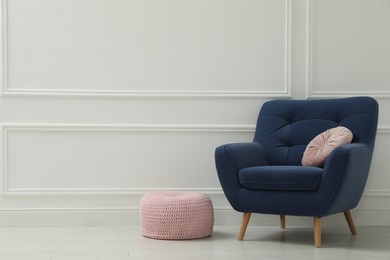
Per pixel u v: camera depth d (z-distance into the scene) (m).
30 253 3.29
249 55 4.27
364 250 3.40
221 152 3.62
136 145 4.24
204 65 4.27
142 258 3.16
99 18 4.23
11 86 4.20
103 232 3.97
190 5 4.25
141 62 4.25
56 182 4.21
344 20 4.26
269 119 4.05
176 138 4.25
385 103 4.25
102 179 4.23
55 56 4.21
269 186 3.50
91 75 4.23
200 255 3.24
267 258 3.18
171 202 3.71
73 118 4.22
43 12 4.21
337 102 3.93
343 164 3.35
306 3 4.25
